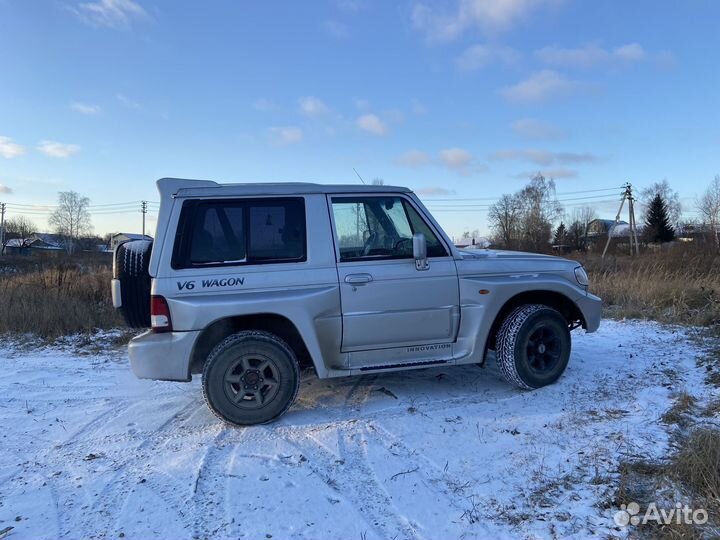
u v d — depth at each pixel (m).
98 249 92.19
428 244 4.71
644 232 65.00
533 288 4.89
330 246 4.45
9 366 6.64
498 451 3.62
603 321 8.45
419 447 3.73
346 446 3.80
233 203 4.35
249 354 4.21
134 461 3.69
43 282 11.29
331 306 4.36
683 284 10.07
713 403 4.24
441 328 4.68
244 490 3.18
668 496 2.85
